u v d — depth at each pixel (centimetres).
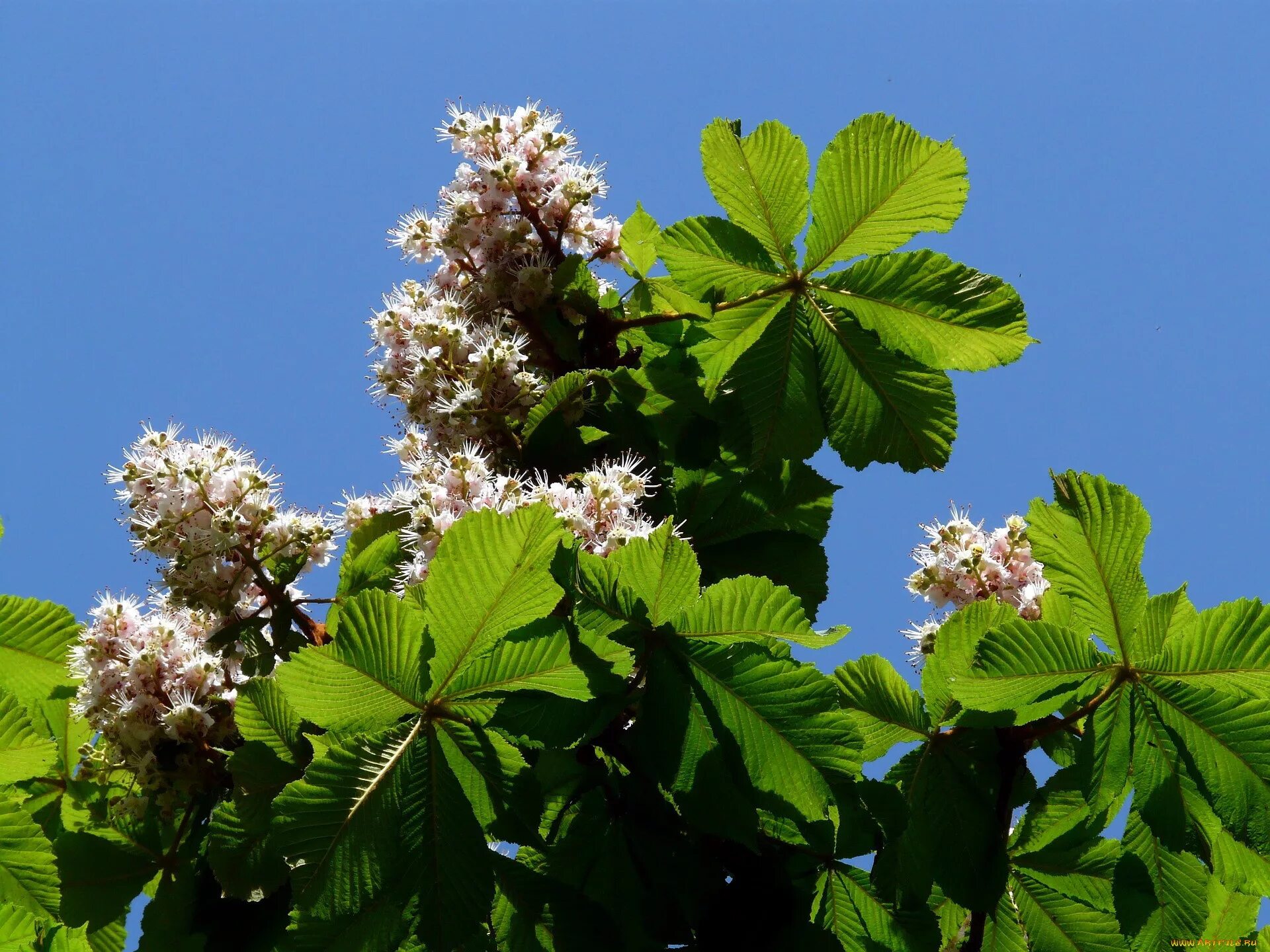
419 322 390
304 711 357
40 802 384
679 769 364
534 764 368
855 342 386
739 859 372
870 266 384
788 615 362
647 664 363
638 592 362
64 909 375
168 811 377
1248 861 365
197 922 374
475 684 358
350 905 356
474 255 398
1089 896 376
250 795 370
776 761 363
